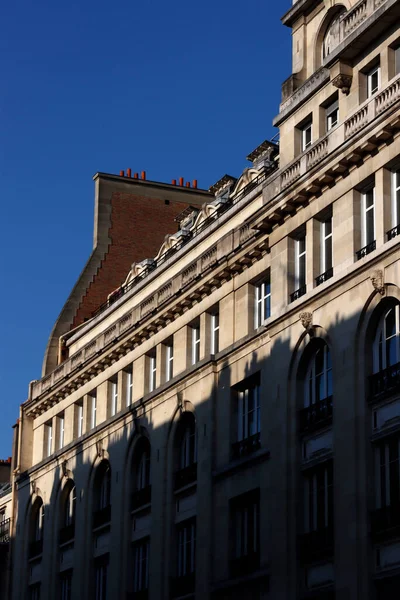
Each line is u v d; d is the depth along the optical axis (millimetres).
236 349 58656
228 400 59031
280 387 53656
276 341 54500
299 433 52500
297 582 50719
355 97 51844
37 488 79062
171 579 61750
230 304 60438
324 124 54312
